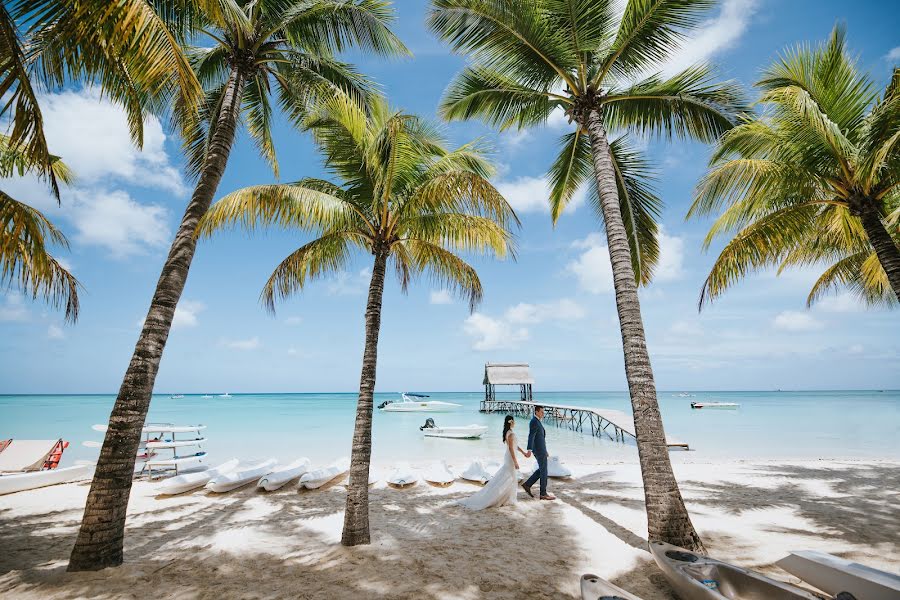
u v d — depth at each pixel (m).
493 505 7.19
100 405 64.25
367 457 5.62
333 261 7.41
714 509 7.19
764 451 16.97
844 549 5.23
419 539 5.58
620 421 20.97
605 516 6.66
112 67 4.43
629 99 7.25
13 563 4.73
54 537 5.73
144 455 10.64
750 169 6.52
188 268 5.47
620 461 14.22
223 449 17.58
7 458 10.68
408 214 6.11
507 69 7.28
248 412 43.94
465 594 4.03
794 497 8.08
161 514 6.89
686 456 15.69
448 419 37.00
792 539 5.58
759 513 6.93
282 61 7.19
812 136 6.49
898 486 9.09
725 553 5.10
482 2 6.42
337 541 5.54
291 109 8.89
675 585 3.84
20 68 3.74
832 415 38.06
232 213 5.21
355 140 6.16
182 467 11.81
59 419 34.19
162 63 4.25
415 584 4.23
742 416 37.00
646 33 6.57
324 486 9.02
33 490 8.66
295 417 36.12
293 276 6.81
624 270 5.84
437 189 5.57
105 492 4.59
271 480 8.43
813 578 3.83
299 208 5.56
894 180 6.41
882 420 31.77
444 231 6.48
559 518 6.55
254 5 6.78
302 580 4.32
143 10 3.96
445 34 6.97
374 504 7.52
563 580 4.34
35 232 4.67
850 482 9.55
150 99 7.75
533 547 5.28
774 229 7.22
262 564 4.73
